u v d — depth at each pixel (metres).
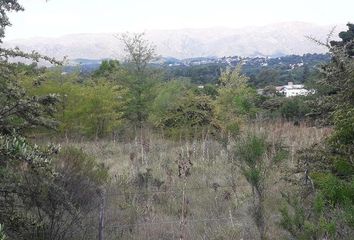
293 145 10.87
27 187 5.30
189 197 8.70
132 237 6.90
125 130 19.36
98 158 12.77
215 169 10.34
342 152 5.86
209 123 17.38
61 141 15.30
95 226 6.99
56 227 6.37
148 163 11.84
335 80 6.65
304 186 6.09
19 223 4.91
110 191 8.12
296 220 4.23
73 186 6.66
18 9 6.71
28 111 5.32
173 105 18.56
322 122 6.96
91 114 16.97
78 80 20.53
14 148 4.36
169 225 7.32
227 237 6.49
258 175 5.22
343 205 4.09
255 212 5.43
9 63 5.88
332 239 3.93
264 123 15.36
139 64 22.30
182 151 12.30
